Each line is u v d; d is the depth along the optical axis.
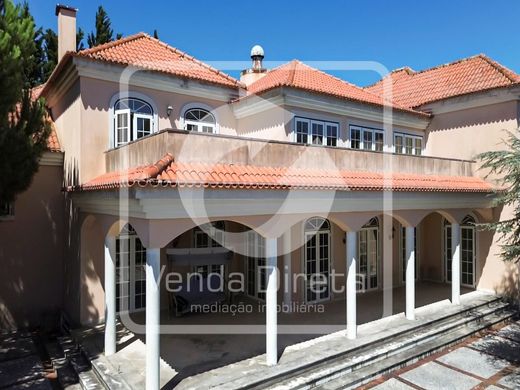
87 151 11.12
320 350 9.34
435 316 11.94
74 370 8.99
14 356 10.18
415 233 17.23
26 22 8.79
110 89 11.58
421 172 12.82
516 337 11.62
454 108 15.84
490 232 14.90
